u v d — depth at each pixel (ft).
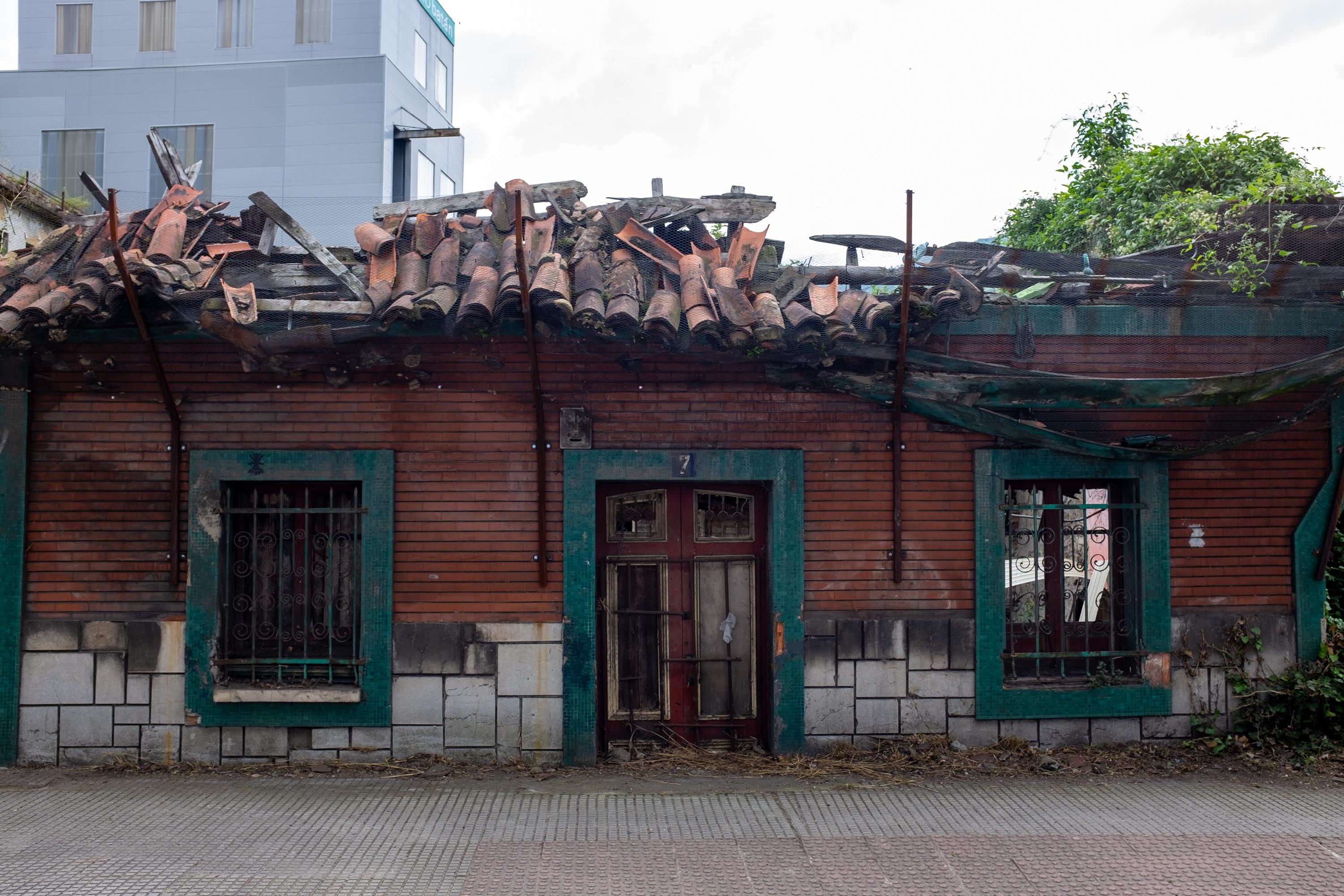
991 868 17.98
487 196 24.82
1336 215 24.50
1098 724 24.50
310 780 22.62
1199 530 24.89
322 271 23.06
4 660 23.13
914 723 24.21
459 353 23.59
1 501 23.12
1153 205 36.45
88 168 77.00
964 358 24.22
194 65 77.41
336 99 75.97
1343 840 19.35
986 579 24.20
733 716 24.88
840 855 18.48
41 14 83.92
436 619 23.63
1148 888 17.24
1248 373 23.57
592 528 23.76
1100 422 24.38
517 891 16.90
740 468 23.93
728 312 21.66
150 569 23.31
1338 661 24.66
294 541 23.98
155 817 20.03
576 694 23.68
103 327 22.74
